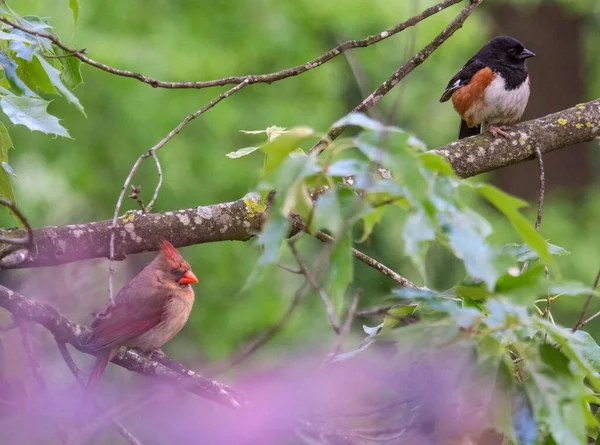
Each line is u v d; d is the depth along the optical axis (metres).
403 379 5.21
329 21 17.97
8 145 7.24
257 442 5.40
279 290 18.44
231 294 18.27
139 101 16.66
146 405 4.98
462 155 9.38
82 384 7.01
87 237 8.01
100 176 17.38
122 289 9.38
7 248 6.52
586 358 5.19
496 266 4.10
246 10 17.89
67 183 17.17
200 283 18.22
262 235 4.14
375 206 4.21
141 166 17.27
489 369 4.77
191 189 17.36
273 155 4.33
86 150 17.06
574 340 4.71
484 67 12.04
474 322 4.73
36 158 17.41
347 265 4.21
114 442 7.60
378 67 19.50
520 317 4.62
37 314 7.51
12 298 7.42
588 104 9.81
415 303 5.24
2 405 6.31
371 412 5.18
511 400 4.76
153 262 9.63
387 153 4.02
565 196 23.08
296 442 5.29
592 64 24.84
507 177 24.05
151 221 8.19
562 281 4.66
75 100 6.73
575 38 24.52
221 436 6.14
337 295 4.22
